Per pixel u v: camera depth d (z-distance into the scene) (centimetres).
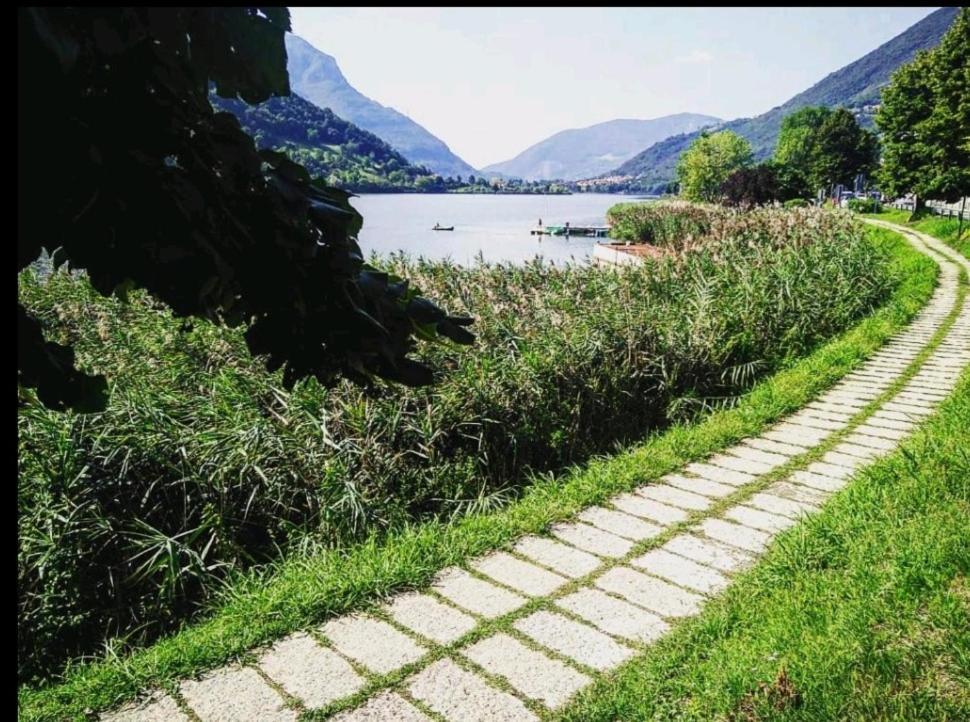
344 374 149
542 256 1213
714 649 340
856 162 6153
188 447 536
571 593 411
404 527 530
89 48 113
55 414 499
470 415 630
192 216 123
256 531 530
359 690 332
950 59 2598
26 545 456
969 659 291
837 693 284
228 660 361
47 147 107
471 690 329
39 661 437
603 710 308
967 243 2347
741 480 571
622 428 750
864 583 364
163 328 764
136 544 466
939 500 452
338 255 137
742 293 1020
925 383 813
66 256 126
